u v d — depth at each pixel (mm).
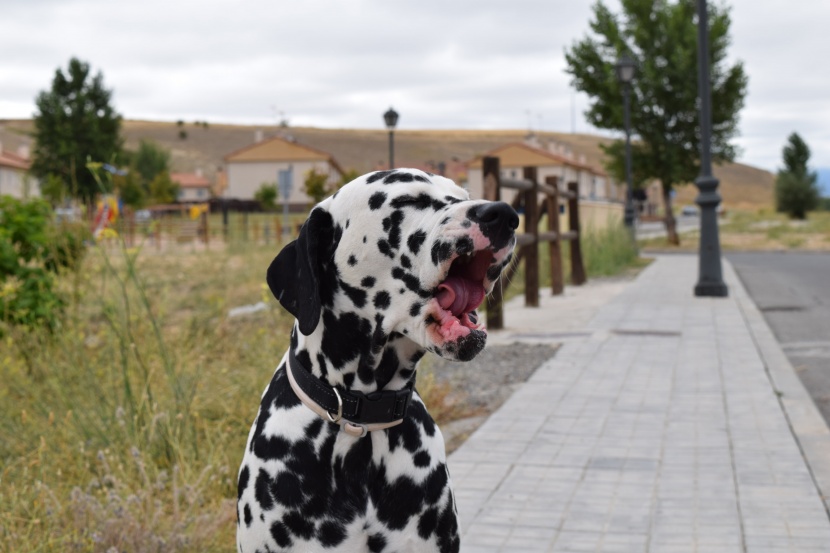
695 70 32250
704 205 15266
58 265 9094
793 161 70000
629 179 28234
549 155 70438
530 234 13617
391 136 23250
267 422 2947
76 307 8570
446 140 189250
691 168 34031
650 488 5293
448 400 7480
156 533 4281
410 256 2805
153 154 94812
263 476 2871
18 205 8961
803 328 12008
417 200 2855
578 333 11148
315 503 2801
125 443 5426
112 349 7227
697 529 4652
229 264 20156
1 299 7871
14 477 5066
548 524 4777
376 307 2857
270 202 70250
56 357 7453
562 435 6457
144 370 6273
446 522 2984
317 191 56062
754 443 6148
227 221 44250
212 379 7008
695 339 10617
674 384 8094
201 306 12125
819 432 6410
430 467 2959
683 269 22156
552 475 5570
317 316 2844
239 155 86500
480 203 2732
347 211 2900
